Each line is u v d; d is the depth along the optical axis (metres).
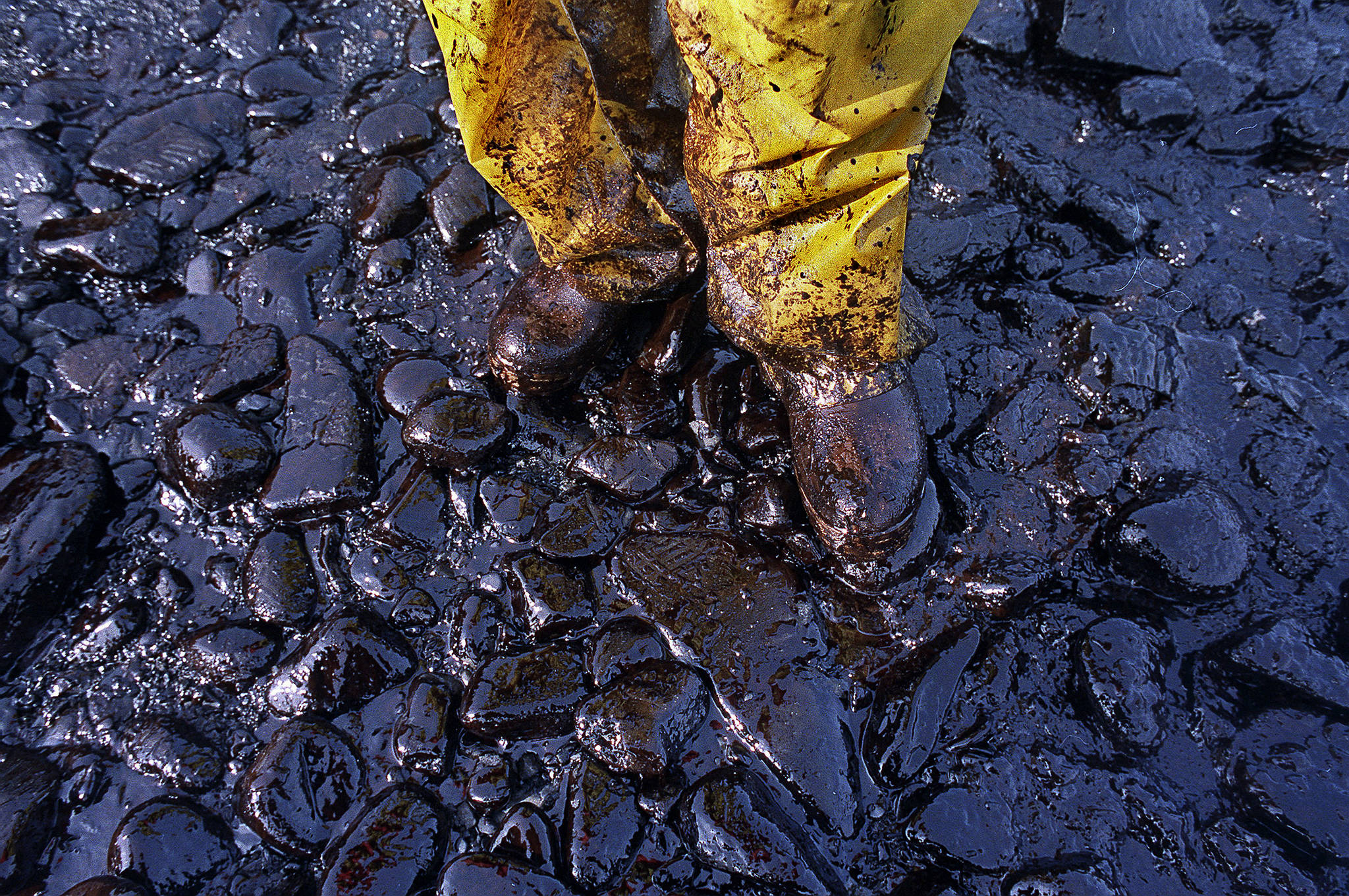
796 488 2.03
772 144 1.41
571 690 1.83
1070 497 2.03
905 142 1.50
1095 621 1.87
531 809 1.68
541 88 1.63
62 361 2.37
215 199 2.65
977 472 2.10
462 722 1.79
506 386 2.18
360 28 3.06
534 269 2.23
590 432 2.22
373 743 1.82
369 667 1.87
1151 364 2.14
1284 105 2.67
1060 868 1.58
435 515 2.09
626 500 2.09
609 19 1.65
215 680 1.90
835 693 1.81
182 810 1.70
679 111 1.84
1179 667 1.86
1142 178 2.58
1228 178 2.58
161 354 2.40
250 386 2.29
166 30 3.08
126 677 1.93
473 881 1.56
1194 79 2.69
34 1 3.14
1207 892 1.59
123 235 2.52
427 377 2.25
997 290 2.36
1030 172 2.51
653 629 1.91
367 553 2.05
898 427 1.86
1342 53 2.71
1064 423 2.13
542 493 2.11
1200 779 1.73
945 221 2.35
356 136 2.76
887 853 1.67
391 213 2.52
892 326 1.67
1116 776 1.72
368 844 1.62
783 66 1.27
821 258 1.54
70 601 2.04
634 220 1.89
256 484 2.14
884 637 1.88
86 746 1.85
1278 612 1.89
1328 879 1.58
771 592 1.92
